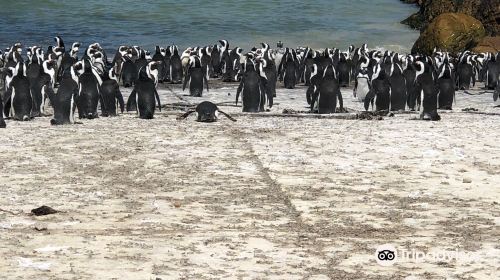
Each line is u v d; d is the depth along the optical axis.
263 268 10.20
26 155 17.16
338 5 74.94
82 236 11.43
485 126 22.70
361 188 14.80
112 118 23.20
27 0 72.06
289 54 39.97
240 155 17.58
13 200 13.42
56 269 9.91
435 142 19.58
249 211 13.11
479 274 10.08
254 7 72.00
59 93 21.48
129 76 35.00
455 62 42.72
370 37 62.31
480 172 16.28
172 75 38.56
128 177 15.38
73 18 65.94
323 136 20.23
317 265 10.35
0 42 55.69
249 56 37.78
